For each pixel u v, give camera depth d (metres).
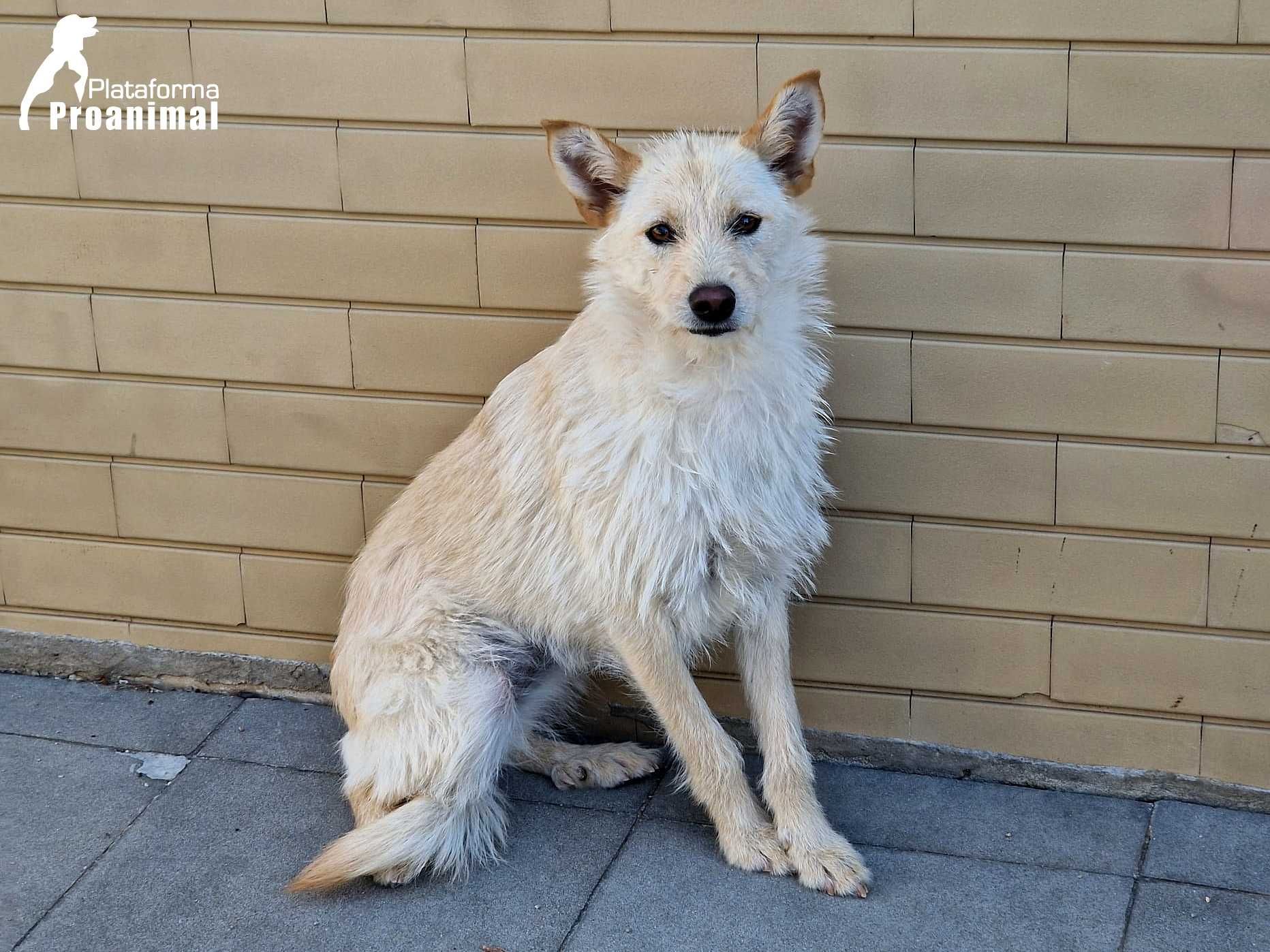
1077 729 1.72
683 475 1.57
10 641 1.94
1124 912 1.56
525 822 1.70
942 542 1.71
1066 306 1.63
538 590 1.66
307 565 1.87
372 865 1.58
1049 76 1.58
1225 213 1.57
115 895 1.61
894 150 1.63
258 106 1.74
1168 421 1.63
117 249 1.81
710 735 1.63
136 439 1.86
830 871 1.59
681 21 1.64
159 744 1.82
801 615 1.76
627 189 1.55
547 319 1.75
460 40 1.69
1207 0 1.53
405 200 1.74
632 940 1.55
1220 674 1.67
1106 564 1.67
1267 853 1.62
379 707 1.64
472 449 1.70
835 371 1.70
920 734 1.76
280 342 1.81
